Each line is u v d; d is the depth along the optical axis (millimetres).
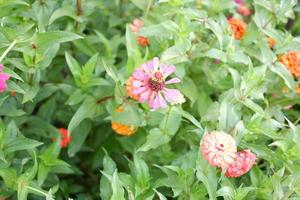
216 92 960
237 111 827
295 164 800
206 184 729
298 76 938
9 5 852
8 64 851
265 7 924
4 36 782
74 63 856
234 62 905
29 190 754
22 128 890
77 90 867
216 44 902
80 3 907
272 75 926
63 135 896
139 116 836
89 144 956
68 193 897
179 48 847
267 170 831
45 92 875
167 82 782
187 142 877
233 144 725
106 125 941
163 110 807
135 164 782
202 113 898
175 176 781
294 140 762
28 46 788
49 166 807
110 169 796
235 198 743
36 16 891
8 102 848
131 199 722
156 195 830
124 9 1080
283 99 941
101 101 867
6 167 776
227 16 1133
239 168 754
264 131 783
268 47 913
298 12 1163
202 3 991
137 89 771
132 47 867
